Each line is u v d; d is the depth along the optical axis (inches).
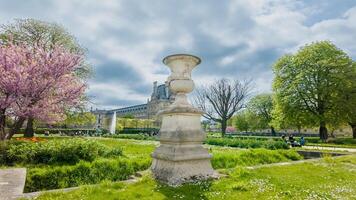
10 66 525.7
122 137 1471.5
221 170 277.6
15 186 210.7
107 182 214.1
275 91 1504.7
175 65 249.8
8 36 970.1
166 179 217.9
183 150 227.5
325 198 184.1
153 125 2655.0
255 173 257.8
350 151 677.3
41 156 387.9
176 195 180.5
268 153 469.4
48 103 579.5
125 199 171.8
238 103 1669.5
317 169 311.9
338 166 343.9
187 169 225.8
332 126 1425.9
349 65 1357.0
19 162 372.5
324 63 1295.5
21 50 591.5
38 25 1045.8
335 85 1293.1
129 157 421.7
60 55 602.5
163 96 3634.4
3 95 526.6
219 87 1662.2
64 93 624.7
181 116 235.1
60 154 392.2
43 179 298.5
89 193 183.3
